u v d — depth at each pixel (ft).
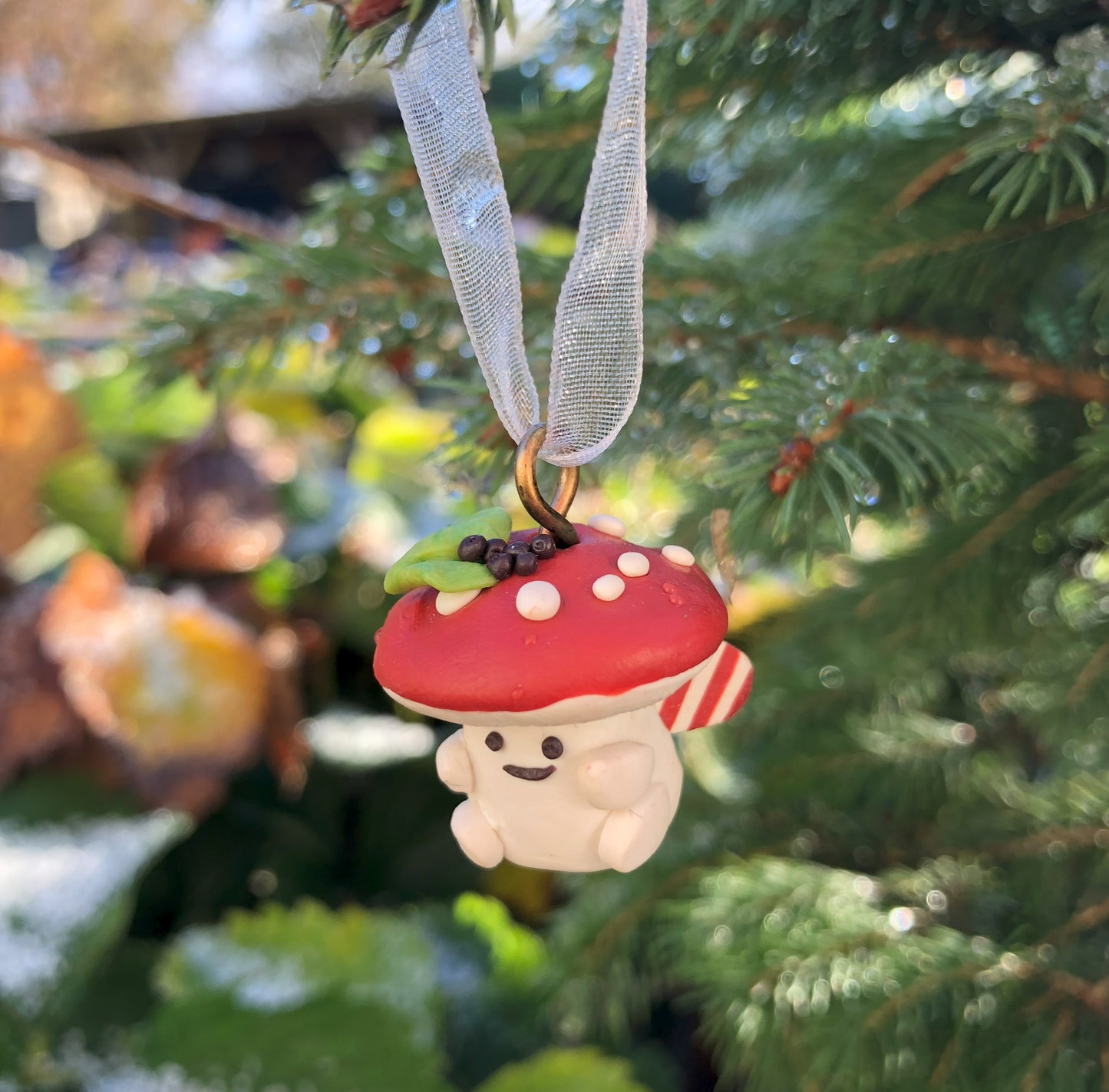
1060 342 0.66
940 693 0.86
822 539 0.72
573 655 0.46
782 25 0.62
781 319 0.64
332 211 0.69
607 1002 0.76
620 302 0.49
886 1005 0.61
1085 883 0.69
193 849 1.13
